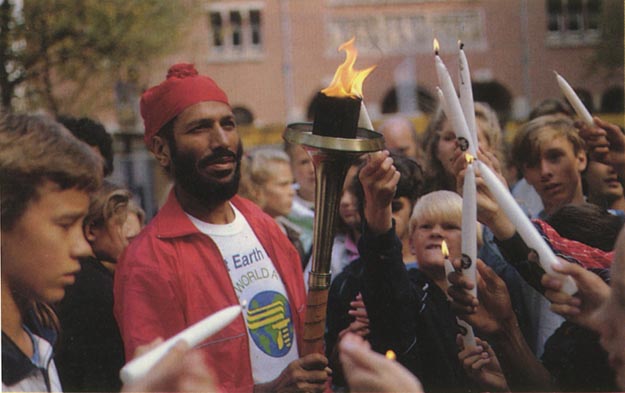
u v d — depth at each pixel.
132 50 8.21
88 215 1.71
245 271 1.40
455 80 4.91
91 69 7.97
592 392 1.36
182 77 1.41
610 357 1.06
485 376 1.41
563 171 1.99
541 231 1.47
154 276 1.32
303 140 1.12
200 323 0.80
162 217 1.39
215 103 1.39
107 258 1.73
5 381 1.10
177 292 1.33
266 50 18.39
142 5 8.19
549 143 1.99
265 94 18.38
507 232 1.32
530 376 1.41
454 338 1.58
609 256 1.43
